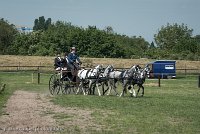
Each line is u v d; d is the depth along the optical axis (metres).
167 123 16.55
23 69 64.50
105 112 19.45
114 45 90.88
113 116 18.23
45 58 74.19
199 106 22.39
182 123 16.64
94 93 30.53
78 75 29.16
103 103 22.78
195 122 16.92
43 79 49.50
